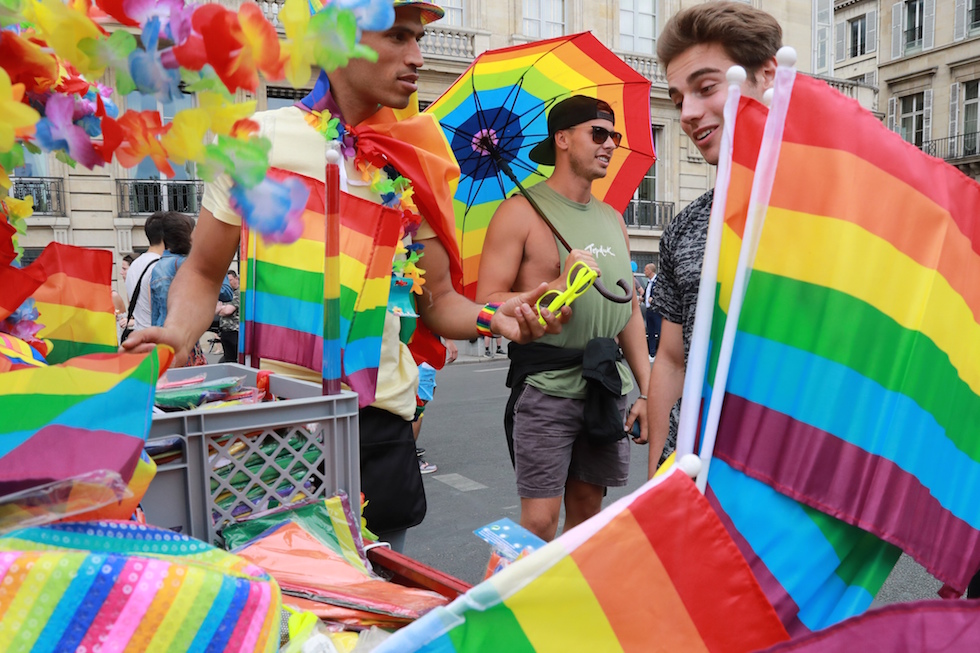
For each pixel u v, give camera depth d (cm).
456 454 524
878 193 95
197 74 68
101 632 70
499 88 277
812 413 93
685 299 171
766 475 93
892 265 95
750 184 95
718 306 98
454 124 282
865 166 95
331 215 127
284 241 77
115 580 71
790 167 95
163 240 446
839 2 3012
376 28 72
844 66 3045
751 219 91
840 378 93
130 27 67
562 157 249
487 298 233
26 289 109
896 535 92
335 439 127
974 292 100
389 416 173
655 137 1844
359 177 167
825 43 2230
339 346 130
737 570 84
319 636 92
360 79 164
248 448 120
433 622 75
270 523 120
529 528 234
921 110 2767
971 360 100
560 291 177
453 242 183
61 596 70
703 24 153
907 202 96
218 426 114
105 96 84
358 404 141
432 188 176
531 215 242
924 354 95
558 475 233
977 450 101
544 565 77
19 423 82
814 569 93
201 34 66
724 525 92
